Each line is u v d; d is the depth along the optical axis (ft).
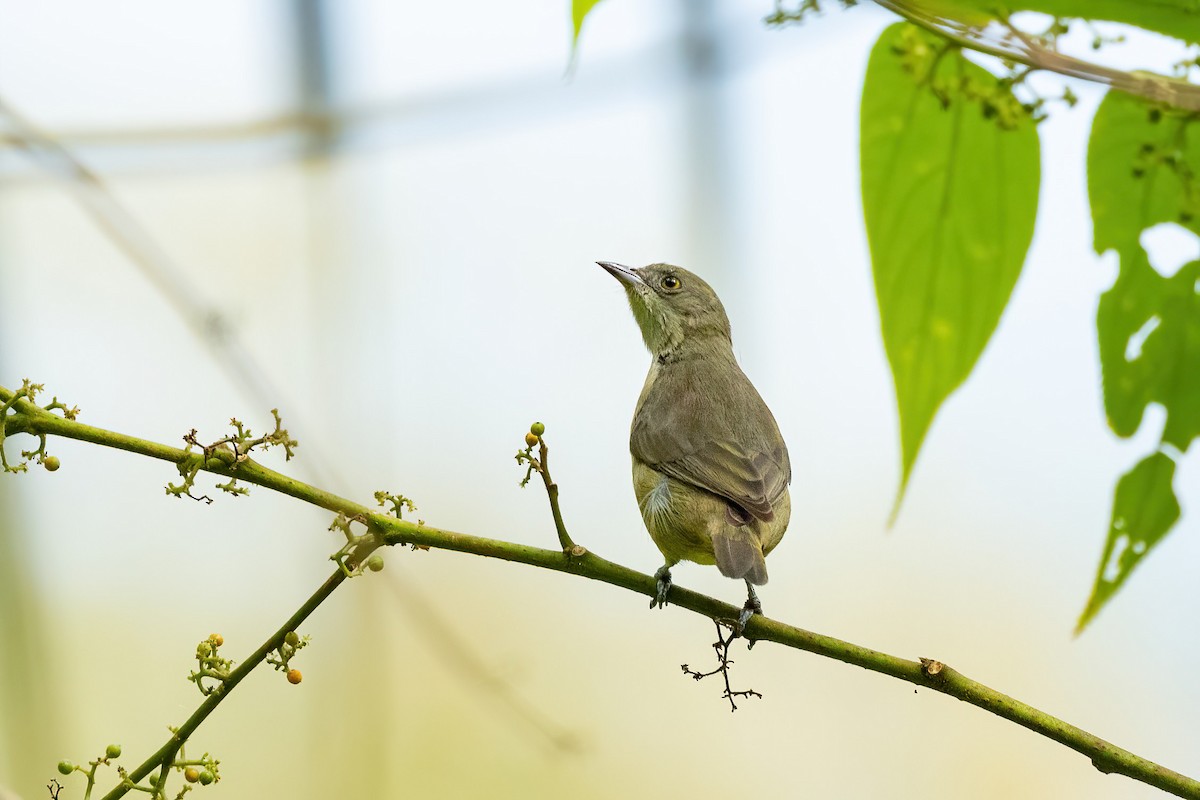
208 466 11.28
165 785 10.75
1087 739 11.38
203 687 10.94
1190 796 11.05
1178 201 11.53
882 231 11.54
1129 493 11.55
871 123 11.53
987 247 11.53
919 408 11.54
